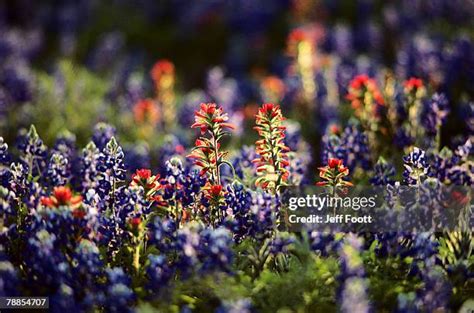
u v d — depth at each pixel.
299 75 2.27
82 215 1.25
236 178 1.46
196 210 1.35
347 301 1.16
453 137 1.83
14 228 1.30
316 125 2.06
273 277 1.25
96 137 1.68
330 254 1.29
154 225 1.28
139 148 1.80
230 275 1.24
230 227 1.29
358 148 1.56
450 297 1.27
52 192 1.40
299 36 2.21
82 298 1.23
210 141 1.36
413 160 1.37
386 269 1.29
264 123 1.35
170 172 1.34
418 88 1.67
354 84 1.67
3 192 1.30
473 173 1.39
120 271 1.22
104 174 1.38
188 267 1.23
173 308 1.23
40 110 2.29
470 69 2.12
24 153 1.46
